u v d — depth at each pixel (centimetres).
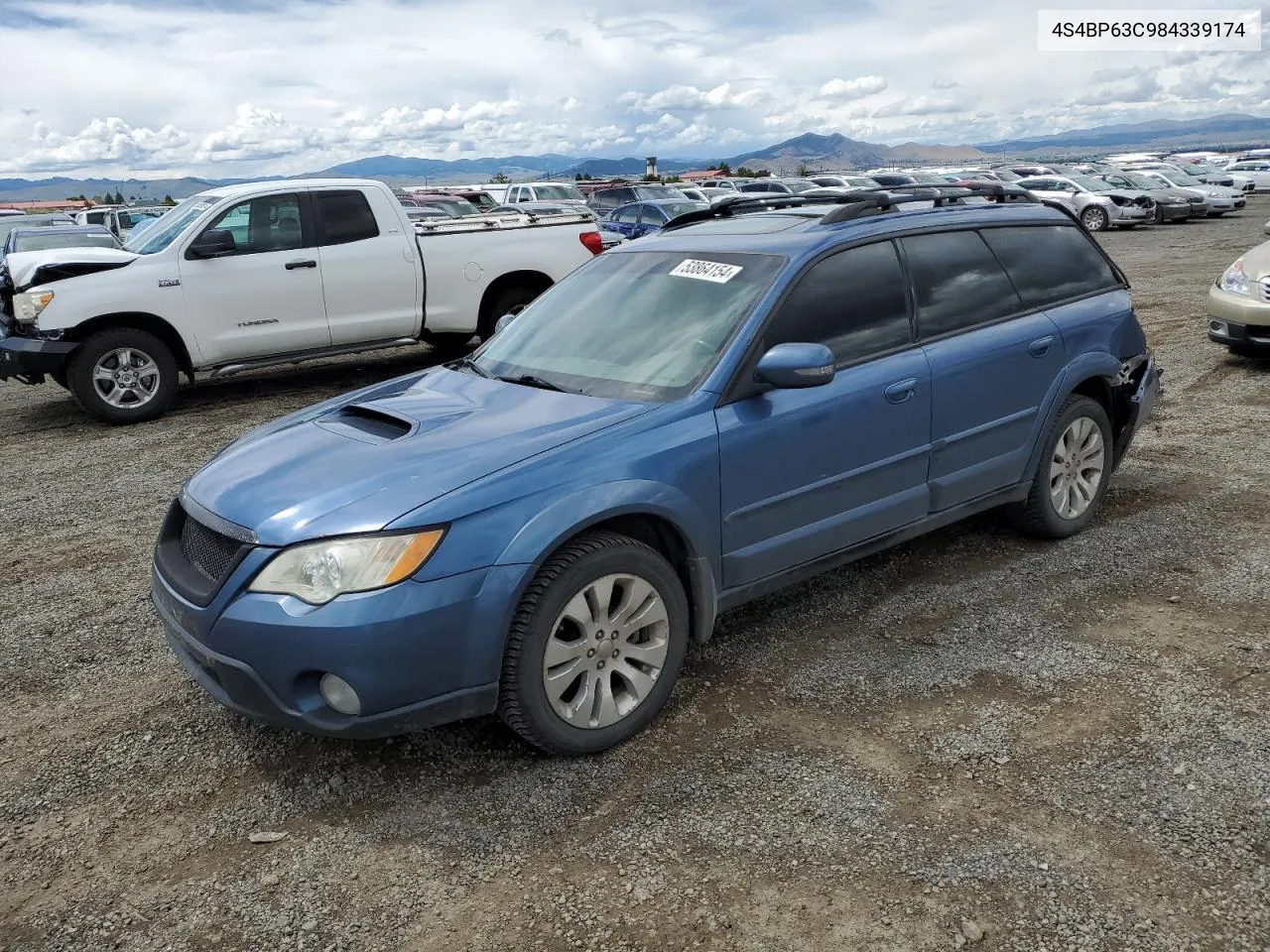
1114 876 250
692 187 2736
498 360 410
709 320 368
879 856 262
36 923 255
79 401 832
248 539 288
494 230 977
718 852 268
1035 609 409
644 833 277
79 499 641
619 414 331
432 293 951
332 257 898
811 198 458
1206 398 754
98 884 270
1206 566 443
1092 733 316
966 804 282
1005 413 434
